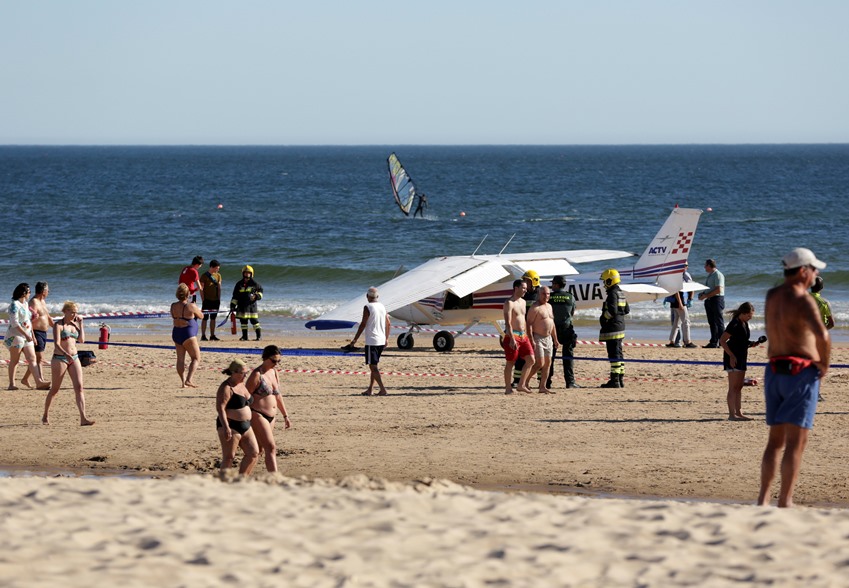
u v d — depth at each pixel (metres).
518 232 145.62
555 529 16.25
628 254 62.81
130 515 16.58
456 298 54.94
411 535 15.68
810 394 19.41
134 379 44.38
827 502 24.39
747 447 30.36
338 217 172.38
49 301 84.12
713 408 36.66
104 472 28.41
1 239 134.50
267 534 15.56
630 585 13.61
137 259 112.88
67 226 154.25
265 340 60.75
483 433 32.81
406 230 148.62
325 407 37.53
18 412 36.94
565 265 58.38
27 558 13.98
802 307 19.36
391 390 41.53
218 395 26.34
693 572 14.13
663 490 25.81
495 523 16.53
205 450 30.86
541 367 40.28
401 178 78.88
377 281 97.25
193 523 16.11
